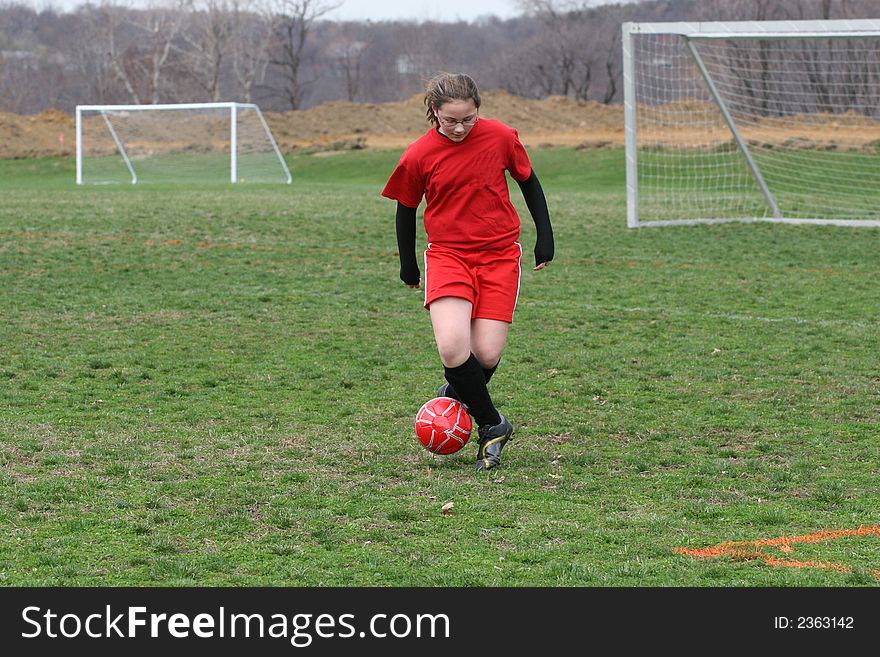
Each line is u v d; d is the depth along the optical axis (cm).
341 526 1463
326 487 1633
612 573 1305
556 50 19488
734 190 8125
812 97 9538
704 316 3206
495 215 1725
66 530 1434
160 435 1933
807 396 2270
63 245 4703
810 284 3816
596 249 4750
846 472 1745
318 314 3219
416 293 3616
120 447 1839
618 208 6775
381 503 1562
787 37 5416
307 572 1306
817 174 8288
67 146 13562
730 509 1555
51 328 2961
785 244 4934
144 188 9144
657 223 5669
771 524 1492
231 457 1795
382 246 4838
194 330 2964
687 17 17088
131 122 12469
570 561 1341
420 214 6306
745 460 1817
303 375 2444
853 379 2422
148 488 1620
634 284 3803
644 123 11369
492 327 1747
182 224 5616
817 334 2945
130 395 2245
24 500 1536
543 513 1530
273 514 1502
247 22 19325
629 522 1490
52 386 2311
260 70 19888
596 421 2080
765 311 3294
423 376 2448
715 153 8994
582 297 3531
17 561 1329
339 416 2102
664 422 2075
